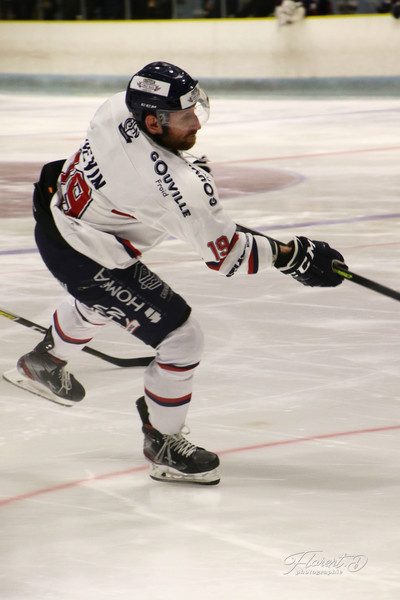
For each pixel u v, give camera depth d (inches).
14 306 515.8
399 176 1003.9
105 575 228.1
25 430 340.8
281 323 479.2
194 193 264.1
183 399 291.6
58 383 328.8
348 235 708.7
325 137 1354.6
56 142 1336.1
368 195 892.0
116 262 280.1
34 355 328.8
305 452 314.7
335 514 264.2
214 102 1945.1
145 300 283.1
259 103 1908.2
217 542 246.7
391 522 257.9
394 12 1948.8
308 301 521.3
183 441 293.1
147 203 269.0
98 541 248.7
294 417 348.2
